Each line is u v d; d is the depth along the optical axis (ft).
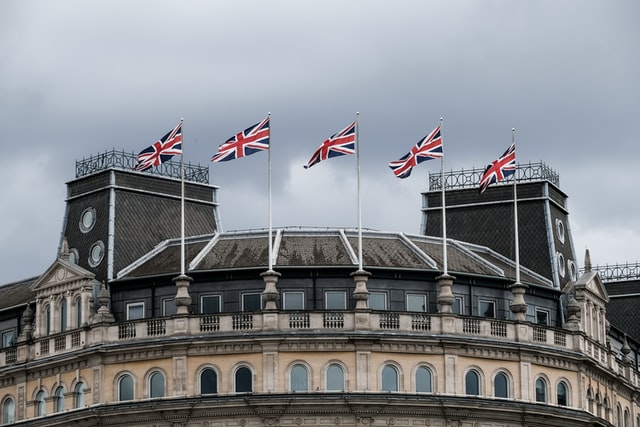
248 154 428.56
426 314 431.84
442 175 440.86
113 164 472.85
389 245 452.76
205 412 424.05
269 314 425.69
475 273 449.89
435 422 426.92
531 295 459.32
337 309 428.56
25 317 461.37
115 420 431.84
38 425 447.42
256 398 420.77
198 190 490.49
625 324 551.18
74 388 443.32
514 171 447.83
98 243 466.29
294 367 425.28
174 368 427.74
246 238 451.94
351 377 424.46
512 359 439.22
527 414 435.94
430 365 429.79
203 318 428.97
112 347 434.30
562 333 451.12
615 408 479.82
